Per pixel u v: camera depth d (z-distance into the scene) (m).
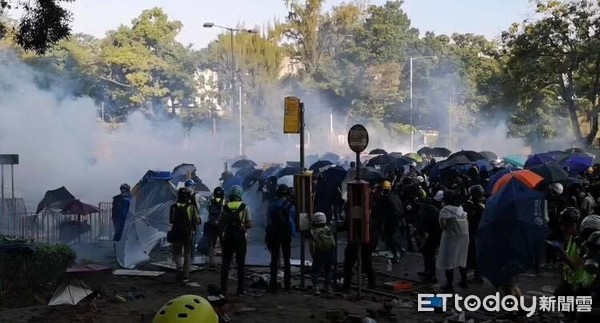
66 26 13.02
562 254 7.85
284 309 9.86
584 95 41.88
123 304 10.14
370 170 16.86
